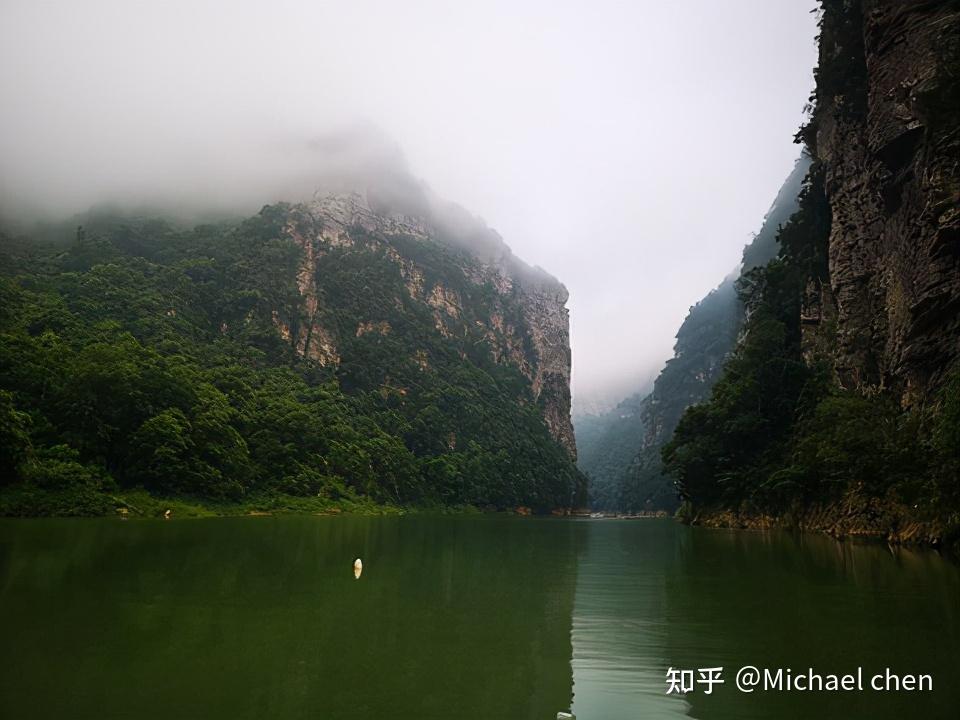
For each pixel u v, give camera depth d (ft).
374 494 268.62
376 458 286.25
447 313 499.92
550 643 38.81
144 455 171.22
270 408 247.91
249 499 203.92
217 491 188.85
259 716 25.76
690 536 142.20
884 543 101.71
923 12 125.49
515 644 38.45
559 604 51.96
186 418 187.21
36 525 115.03
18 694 27.73
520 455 420.36
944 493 85.97
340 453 257.75
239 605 47.52
